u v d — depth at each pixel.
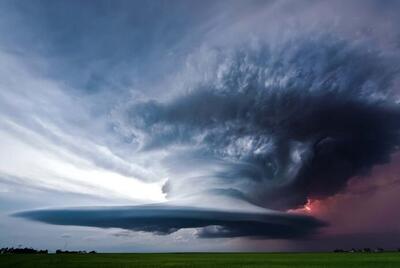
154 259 85.44
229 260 79.50
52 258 87.12
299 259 81.75
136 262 70.62
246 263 66.56
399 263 63.28
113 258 90.94
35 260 76.62
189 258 92.56
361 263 63.50
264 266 57.72
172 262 70.75
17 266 59.56
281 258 89.31
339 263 63.88
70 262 69.62
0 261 72.75
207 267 56.41
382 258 81.25
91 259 83.31
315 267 55.19
